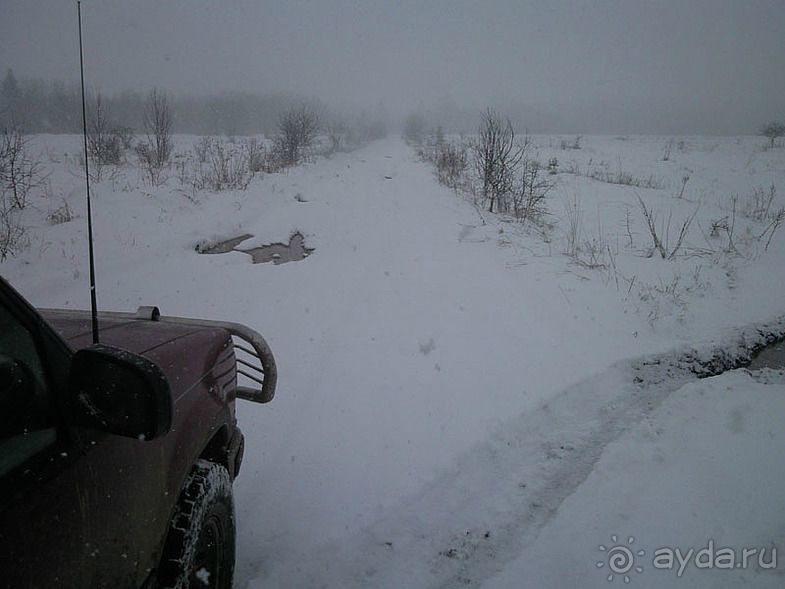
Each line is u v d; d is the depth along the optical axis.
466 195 14.63
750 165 20.97
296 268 8.92
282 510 3.48
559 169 19.00
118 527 1.74
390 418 4.56
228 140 31.52
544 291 7.70
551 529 3.31
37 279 8.13
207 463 2.50
